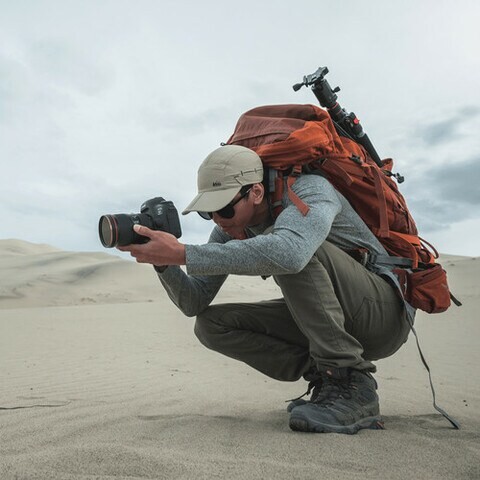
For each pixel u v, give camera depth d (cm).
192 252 198
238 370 484
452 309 1240
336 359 220
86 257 4938
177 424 226
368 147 294
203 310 264
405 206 259
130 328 1020
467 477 158
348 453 179
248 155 227
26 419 242
